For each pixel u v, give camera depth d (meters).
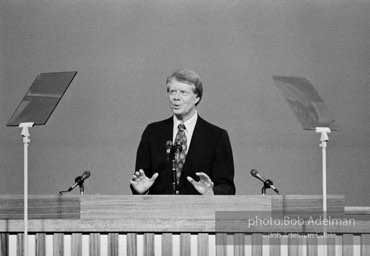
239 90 17.91
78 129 17.94
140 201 10.35
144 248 10.23
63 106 17.95
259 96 17.91
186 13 17.97
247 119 17.89
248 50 17.94
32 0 17.98
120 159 17.88
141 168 11.79
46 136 17.89
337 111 17.84
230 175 11.62
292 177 17.80
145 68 17.97
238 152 17.84
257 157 17.83
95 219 10.30
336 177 17.80
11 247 10.28
